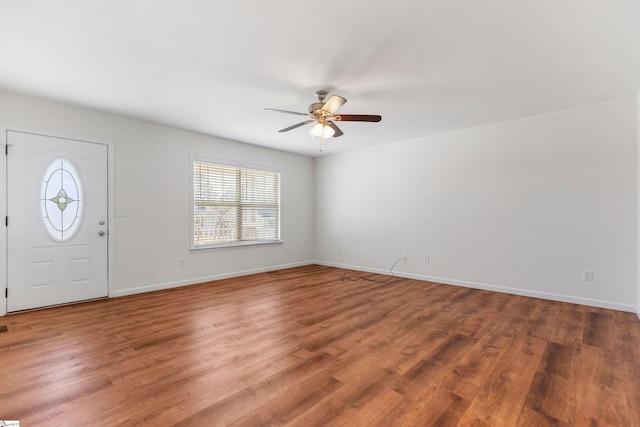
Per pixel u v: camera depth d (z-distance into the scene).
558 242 3.70
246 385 1.88
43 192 3.39
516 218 4.00
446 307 3.46
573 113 3.59
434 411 1.64
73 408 1.65
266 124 4.22
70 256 3.56
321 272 5.59
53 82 2.91
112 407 1.66
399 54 2.38
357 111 3.67
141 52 2.37
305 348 2.40
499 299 3.78
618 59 2.45
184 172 4.53
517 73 2.70
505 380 1.94
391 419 1.57
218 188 5.00
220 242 5.02
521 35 2.12
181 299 3.77
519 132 3.97
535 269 3.86
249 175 5.44
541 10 1.86
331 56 2.42
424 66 2.57
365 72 2.68
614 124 3.36
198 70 2.66
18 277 3.24
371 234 5.56
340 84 2.91
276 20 1.97
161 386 1.86
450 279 4.59
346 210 5.94
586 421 1.56
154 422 1.54
